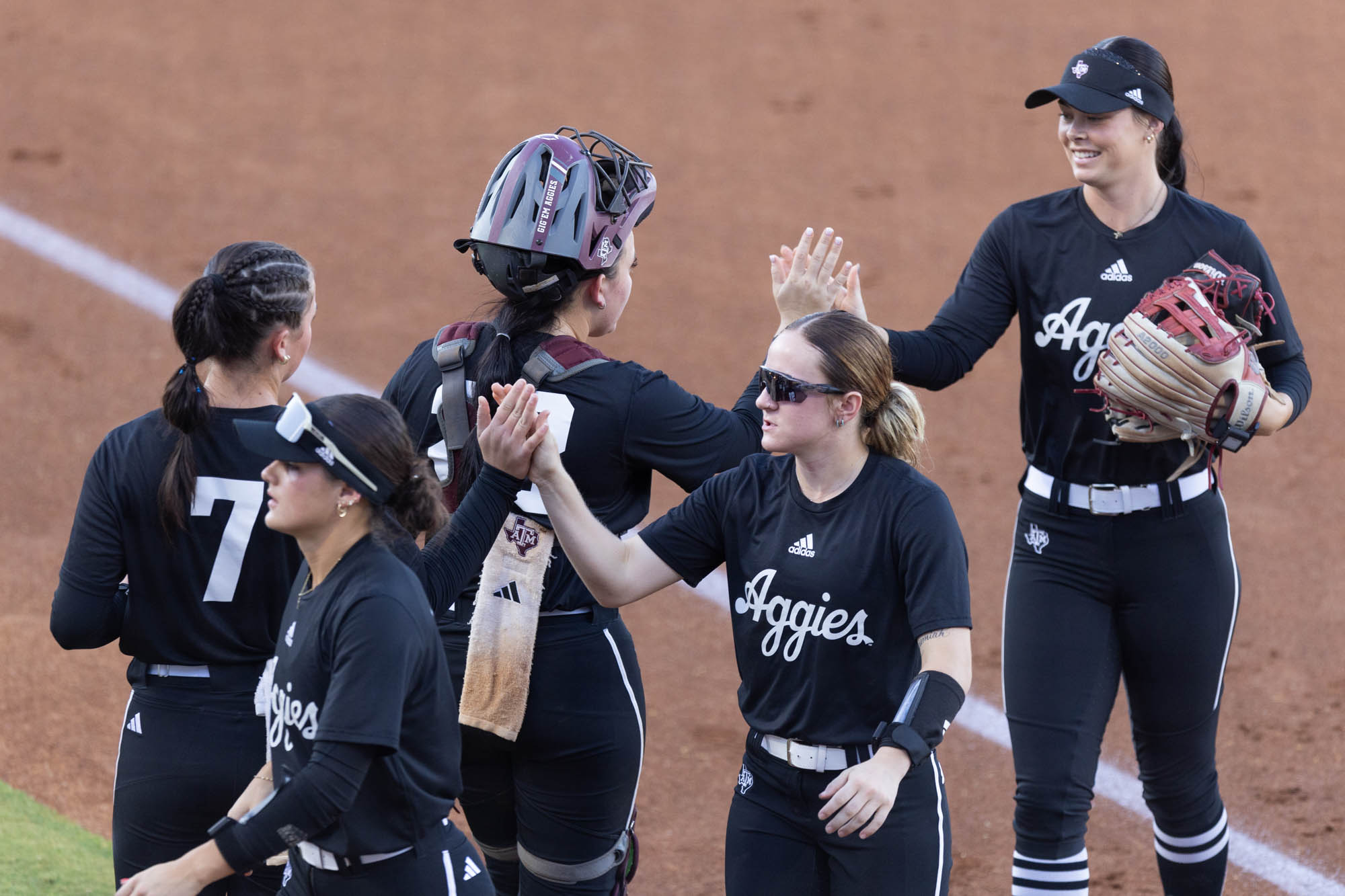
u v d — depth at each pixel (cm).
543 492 1178
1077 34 6166
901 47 5991
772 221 4400
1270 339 1468
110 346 3403
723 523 1213
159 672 1194
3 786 1805
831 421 1135
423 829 1030
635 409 1263
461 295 3800
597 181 1284
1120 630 1484
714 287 3959
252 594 1178
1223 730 2075
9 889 1497
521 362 1277
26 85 5056
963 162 4881
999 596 2509
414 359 1346
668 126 5112
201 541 1159
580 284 1293
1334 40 6159
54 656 2180
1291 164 4872
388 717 960
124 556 1169
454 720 1047
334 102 5156
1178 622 1452
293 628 1024
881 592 1136
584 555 1187
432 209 4353
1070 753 1434
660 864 1766
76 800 1823
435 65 5600
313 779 949
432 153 4772
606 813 1315
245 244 1189
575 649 1277
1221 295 1412
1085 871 1441
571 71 5622
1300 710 2127
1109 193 1451
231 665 1192
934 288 3931
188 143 4706
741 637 1200
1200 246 1451
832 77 5644
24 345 3378
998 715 2145
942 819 1165
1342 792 1902
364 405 1003
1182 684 1473
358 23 6025
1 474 2816
